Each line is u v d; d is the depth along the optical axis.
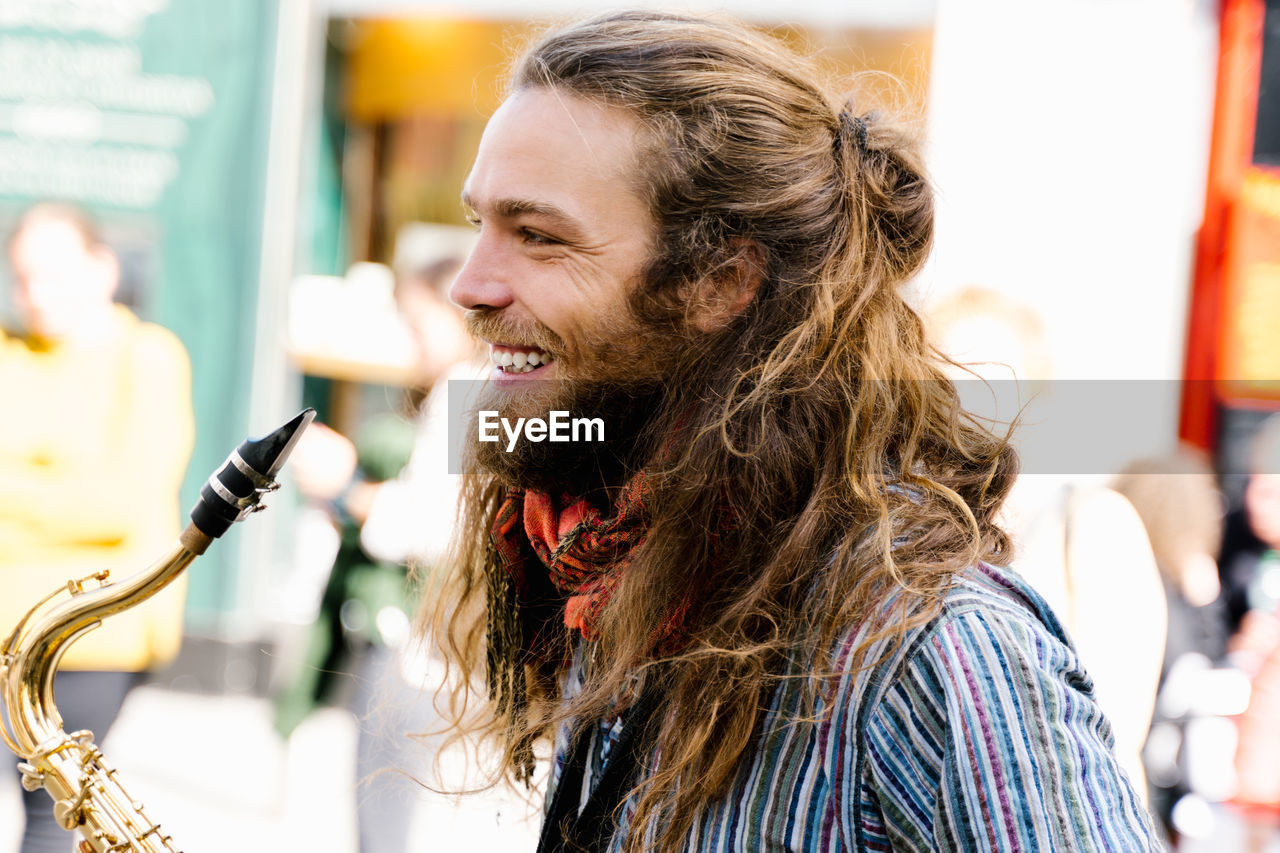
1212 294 4.67
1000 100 4.56
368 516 2.95
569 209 1.13
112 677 3.31
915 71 4.35
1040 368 2.93
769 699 1.04
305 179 4.96
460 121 5.07
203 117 4.78
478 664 1.51
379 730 1.94
